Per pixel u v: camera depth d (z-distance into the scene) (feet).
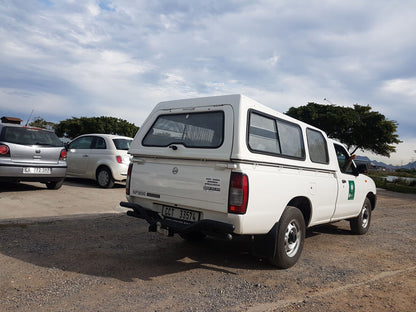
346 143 134.82
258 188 12.17
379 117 126.11
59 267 12.60
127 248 15.61
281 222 13.53
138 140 14.74
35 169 26.04
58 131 176.14
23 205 22.15
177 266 13.74
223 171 11.91
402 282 13.01
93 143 33.71
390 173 167.22
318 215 16.75
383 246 19.36
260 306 10.30
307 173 15.80
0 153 24.27
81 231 17.69
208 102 13.21
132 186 14.55
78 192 29.04
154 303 10.18
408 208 39.96
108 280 11.75
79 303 9.91
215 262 14.60
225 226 11.51
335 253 17.34
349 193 19.79
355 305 10.62
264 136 13.20
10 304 9.61
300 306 10.39
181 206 13.01
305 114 132.77
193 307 10.03
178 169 13.06
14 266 12.37
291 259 14.17
